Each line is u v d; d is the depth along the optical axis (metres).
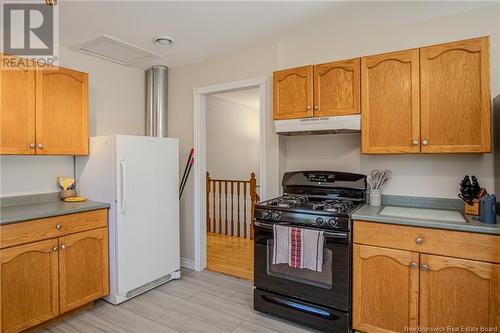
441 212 2.17
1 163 2.50
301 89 2.52
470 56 1.96
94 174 2.72
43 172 2.74
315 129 2.46
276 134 2.87
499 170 1.94
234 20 2.38
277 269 2.33
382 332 2.00
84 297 2.43
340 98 2.37
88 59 3.10
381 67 2.23
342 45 2.72
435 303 1.84
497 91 2.16
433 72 2.06
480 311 1.73
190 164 3.41
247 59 3.03
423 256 1.86
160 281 2.95
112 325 2.27
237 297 2.74
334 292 2.12
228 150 5.92
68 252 2.32
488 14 2.19
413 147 2.13
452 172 2.31
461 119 1.99
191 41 2.79
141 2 2.09
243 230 4.85
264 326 2.28
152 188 2.84
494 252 1.69
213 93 3.35
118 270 2.56
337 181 2.61
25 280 2.08
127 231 2.62
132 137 2.67
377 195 2.44
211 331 2.21
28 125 2.36
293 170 3.00
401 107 2.17
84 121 2.73
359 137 2.68
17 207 2.41
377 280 2.00
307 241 2.14
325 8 2.21
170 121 3.60
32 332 2.16
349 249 2.06
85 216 2.43
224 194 5.01
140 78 3.62
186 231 3.49
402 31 2.48
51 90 2.50
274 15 2.31
